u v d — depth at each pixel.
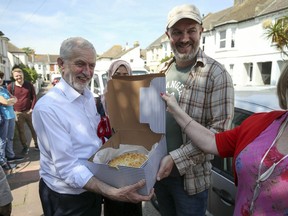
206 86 1.76
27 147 5.70
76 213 1.74
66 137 1.58
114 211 2.06
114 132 1.78
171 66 2.10
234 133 1.41
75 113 1.67
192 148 1.68
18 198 3.64
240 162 1.20
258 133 1.21
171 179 2.00
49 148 1.60
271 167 1.06
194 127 1.60
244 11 18.97
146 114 1.66
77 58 1.61
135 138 1.78
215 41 20.73
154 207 3.30
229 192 2.10
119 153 1.72
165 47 29.58
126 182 1.41
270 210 1.07
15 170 4.67
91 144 1.71
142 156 1.61
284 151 1.07
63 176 1.58
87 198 1.75
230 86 1.70
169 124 1.92
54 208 1.78
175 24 1.80
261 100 2.22
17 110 5.51
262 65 17.44
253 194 1.12
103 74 6.86
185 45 1.84
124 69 3.29
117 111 1.75
